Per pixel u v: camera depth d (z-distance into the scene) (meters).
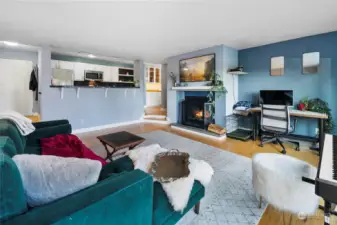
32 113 5.87
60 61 5.56
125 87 5.18
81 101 4.45
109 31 2.96
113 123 5.06
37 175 0.76
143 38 3.35
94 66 6.35
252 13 2.30
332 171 0.86
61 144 1.98
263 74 3.91
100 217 0.73
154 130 4.58
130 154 1.72
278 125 3.00
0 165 0.63
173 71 5.04
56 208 0.67
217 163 2.55
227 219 1.47
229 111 4.08
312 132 3.38
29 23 2.62
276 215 1.51
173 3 2.04
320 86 3.22
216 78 3.92
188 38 3.36
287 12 2.28
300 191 1.28
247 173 2.25
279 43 3.64
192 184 1.30
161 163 1.55
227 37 3.31
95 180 0.87
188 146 3.30
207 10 2.21
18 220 0.61
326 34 3.11
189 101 4.76
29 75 5.73
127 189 0.84
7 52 5.32
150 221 1.01
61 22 2.58
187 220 1.45
